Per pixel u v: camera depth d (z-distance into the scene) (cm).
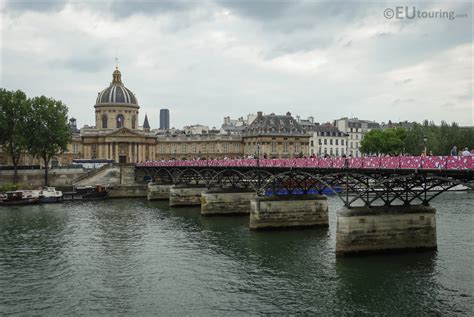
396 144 10262
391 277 3027
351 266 3253
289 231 4584
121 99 12631
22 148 8438
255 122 12900
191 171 7275
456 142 10062
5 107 8162
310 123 13950
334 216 5325
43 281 3186
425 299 2683
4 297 2889
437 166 2856
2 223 5334
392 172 3231
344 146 13988
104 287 3058
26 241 4359
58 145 8750
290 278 3125
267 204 4634
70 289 3027
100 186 8362
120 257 3778
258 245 4034
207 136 13075
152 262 3619
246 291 2925
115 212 6291
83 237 4531
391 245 3469
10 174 8825
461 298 2681
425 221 3512
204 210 5850
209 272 3328
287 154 12388
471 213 5359
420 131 10238
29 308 2716
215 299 2808
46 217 5806
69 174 9244
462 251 3553
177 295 2891
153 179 8656
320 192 4762
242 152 13038
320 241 4097
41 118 8375
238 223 5238
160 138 13100
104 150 11950
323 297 2773
